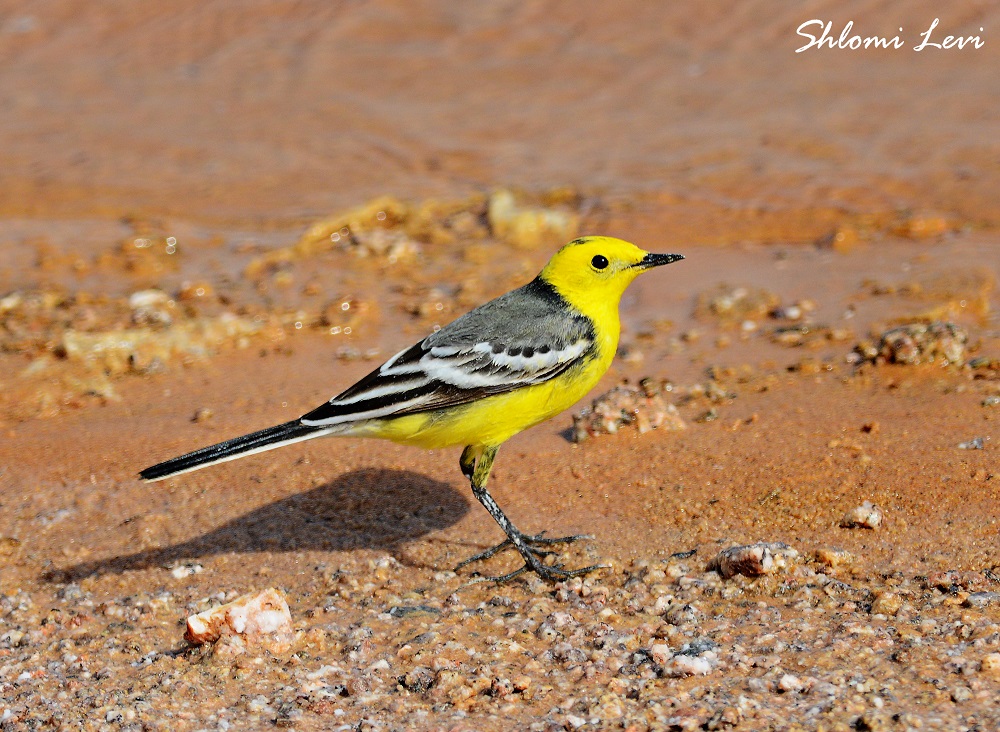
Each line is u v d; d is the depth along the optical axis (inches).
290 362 604.4
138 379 593.6
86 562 439.8
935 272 639.8
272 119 901.8
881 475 437.4
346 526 452.1
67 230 774.5
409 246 735.1
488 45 979.9
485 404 406.6
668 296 658.2
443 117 895.7
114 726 328.2
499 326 411.5
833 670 332.5
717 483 450.0
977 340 559.5
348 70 957.8
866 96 872.9
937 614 358.9
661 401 504.7
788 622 361.4
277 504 467.8
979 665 326.3
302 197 808.3
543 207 773.9
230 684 349.7
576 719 319.3
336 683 348.2
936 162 786.2
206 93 938.1
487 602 398.3
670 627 364.5
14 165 848.9
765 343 587.5
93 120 905.5
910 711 309.6
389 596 402.6
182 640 382.9
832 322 598.5
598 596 389.7
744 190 776.9
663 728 311.7
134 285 703.1
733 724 309.1
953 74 887.7
